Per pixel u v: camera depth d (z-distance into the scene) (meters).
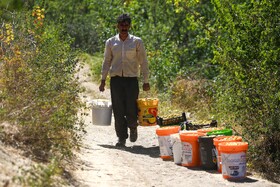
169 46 21.03
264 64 11.90
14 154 7.98
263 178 9.92
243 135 11.08
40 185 7.03
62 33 13.97
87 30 35.81
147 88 12.01
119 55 11.75
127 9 22.77
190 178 9.16
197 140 9.89
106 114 12.49
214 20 19.31
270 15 12.54
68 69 11.82
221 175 9.37
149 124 11.88
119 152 11.10
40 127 8.81
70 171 8.52
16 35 11.43
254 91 11.35
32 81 9.65
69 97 10.38
